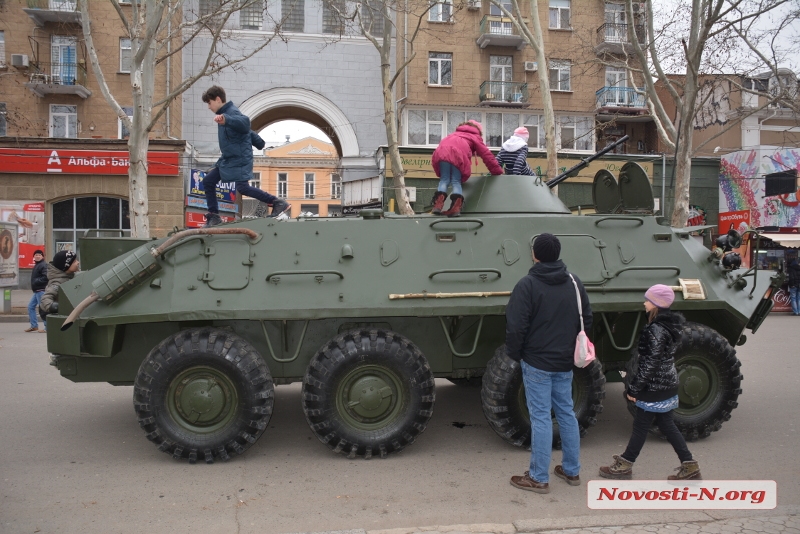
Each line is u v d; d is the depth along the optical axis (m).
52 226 19.86
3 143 19.20
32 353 9.68
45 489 4.32
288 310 4.75
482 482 4.47
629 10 14.48
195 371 4.72
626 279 5.25
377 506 4.05
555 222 5.47
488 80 23.16
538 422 4.17
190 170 20.09
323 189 45.50
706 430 5.36
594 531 3.63
